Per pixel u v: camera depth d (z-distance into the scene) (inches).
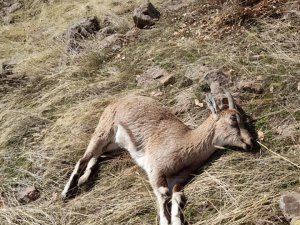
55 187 203.8
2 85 247.1
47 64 253.8
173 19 254.5
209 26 241.8
